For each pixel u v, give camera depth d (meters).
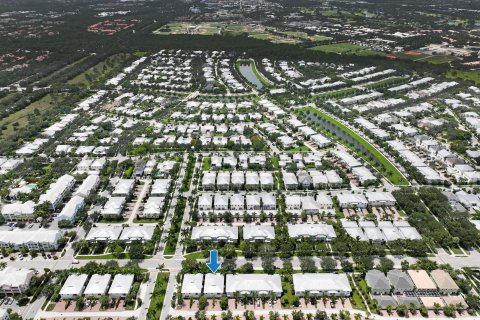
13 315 193.25
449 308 198.38
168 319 194.38
